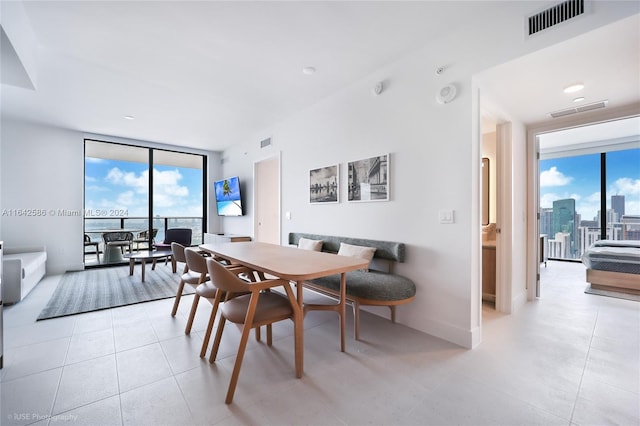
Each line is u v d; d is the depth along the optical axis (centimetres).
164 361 197
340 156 340
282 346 221
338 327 260
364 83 308
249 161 551
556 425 137
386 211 286
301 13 209
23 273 333
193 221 694
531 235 341
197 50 256
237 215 574
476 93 224
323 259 212
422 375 181
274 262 199
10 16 183
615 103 270
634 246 425
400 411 148
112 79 309
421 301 253
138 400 156
